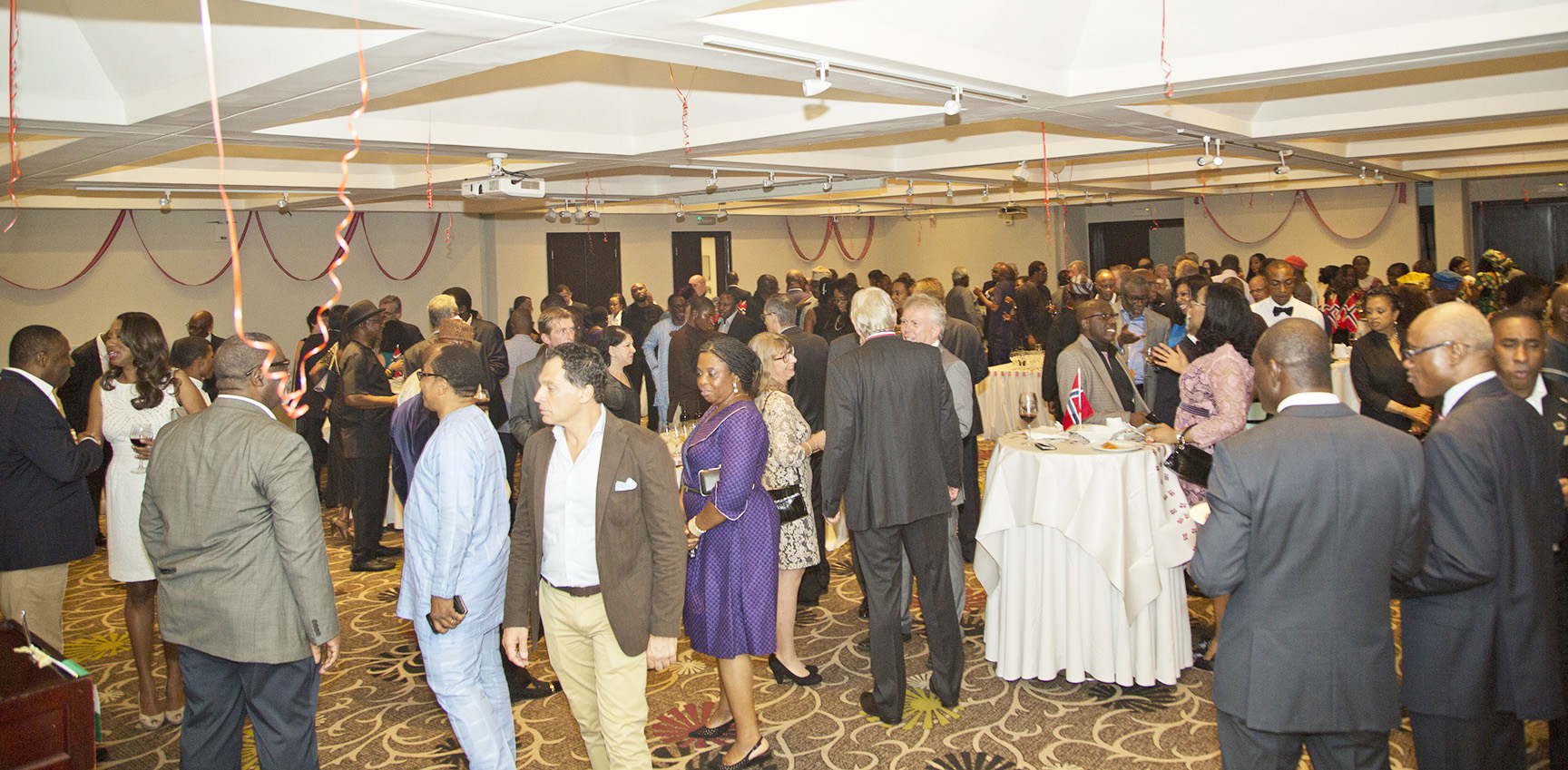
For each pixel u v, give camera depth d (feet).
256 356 8.75
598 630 8.69
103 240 29.45
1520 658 7.20
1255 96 19.67
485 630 8.98
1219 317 12.21
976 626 14.65
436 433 8.74
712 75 17.70
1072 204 43.86
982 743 10.93
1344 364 21.94
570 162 20.74
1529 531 7.22
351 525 21.21
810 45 11.19
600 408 8.77
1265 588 6.85
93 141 14.73
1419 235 42.32
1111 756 10.52
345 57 10.57
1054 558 12.03
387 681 13.65
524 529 8.98
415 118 16.42
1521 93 18.31
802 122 17.60
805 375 15.85
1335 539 6.65
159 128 13.89
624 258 42.27
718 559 10.05
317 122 15.34
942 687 11.68
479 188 18.81
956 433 11.44
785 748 10.94
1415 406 15.55
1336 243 44.11
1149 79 14.11
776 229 48.37
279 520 8.38
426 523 8.70
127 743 11.84
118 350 11.93
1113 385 15.12
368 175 24.12
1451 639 7.25
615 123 18.99
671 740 11.39
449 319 14.01
